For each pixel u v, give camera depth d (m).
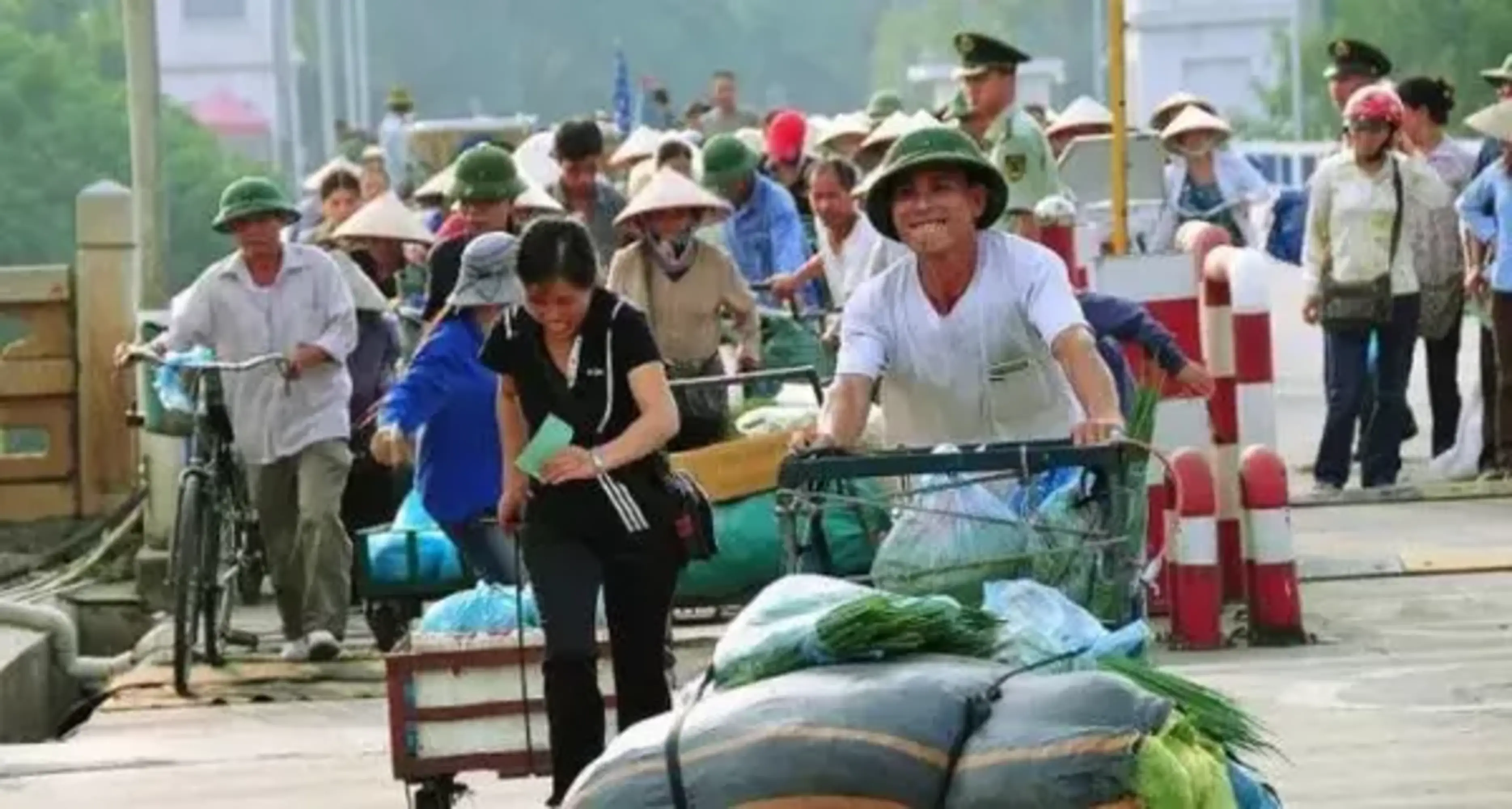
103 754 26.19
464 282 26.06
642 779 13.77
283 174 146.75
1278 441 40.28
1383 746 23.86
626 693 19.69
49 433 39.66
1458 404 39.06
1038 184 32.81
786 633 14.23
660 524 19.50
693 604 28.02
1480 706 25.31
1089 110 48.62
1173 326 29.47
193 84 161.62
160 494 36.69
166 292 37.06
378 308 32.38
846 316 18.28
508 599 20.94
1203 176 41.72
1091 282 30.94
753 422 28.88
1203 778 13.51
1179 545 28.12
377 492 32.25
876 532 17.72
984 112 33.06
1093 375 17.66
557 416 19.53
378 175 44.44
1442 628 29.06
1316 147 66.06
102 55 95.81
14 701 32.19
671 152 38.81
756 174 37.62
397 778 20.41
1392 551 33.16
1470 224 37.81
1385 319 37.12
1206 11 144.75
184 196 100.69
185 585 29.36
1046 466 16.30
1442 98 40.75
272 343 30.09
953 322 18.06
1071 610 15.09
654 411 19.47
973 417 18.27
